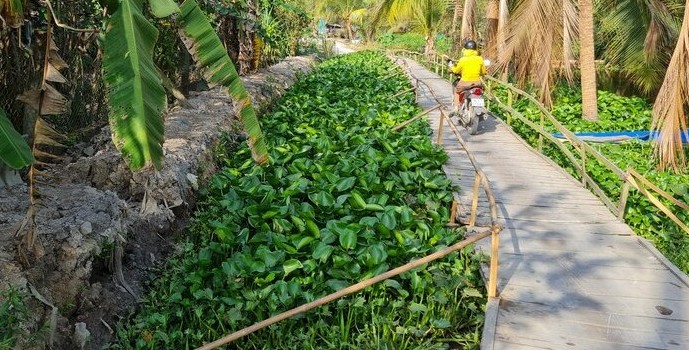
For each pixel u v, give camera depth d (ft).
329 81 51.67
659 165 30.63
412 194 22.88
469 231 19.52
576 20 42.27
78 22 23.56
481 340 13.03
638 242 18.52
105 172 18.83
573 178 25.57
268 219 18.74
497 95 51.08
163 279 15.93
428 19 87.35
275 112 35.99
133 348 13.55
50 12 12.77
